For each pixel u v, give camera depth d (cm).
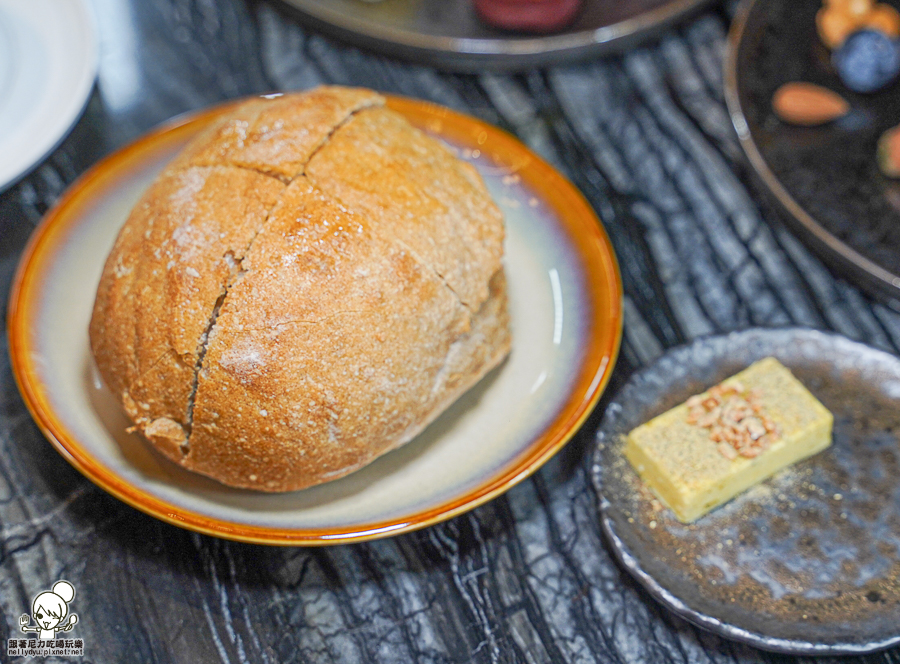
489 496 33
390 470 35
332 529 33
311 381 33
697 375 36
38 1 43
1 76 42
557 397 36
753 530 34
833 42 42
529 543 35
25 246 40
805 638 32
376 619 34
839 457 35
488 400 36
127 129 43
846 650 32
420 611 34
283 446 33
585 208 38
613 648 33
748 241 40
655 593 33
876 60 41
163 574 34
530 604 34
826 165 40
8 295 39
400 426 34
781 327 37
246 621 34
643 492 35
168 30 45
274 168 34
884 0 43
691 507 34
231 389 33
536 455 34
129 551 35
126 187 40
